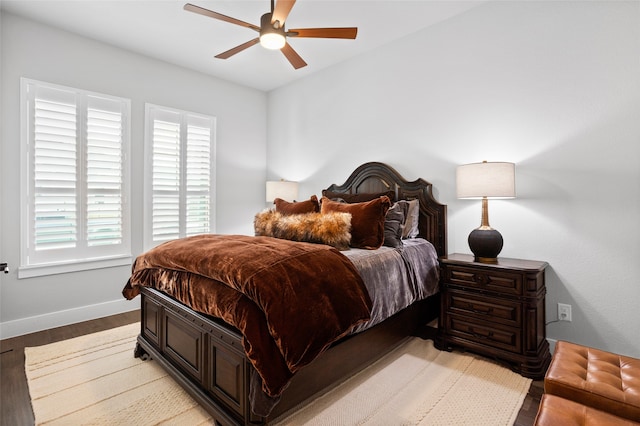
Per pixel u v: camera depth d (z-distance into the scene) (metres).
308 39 3.37
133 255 3.54
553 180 2.42
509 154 2.63
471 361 2.32
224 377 1.60
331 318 1.53
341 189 3.81
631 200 2.12
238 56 3.70
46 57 2.98
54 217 3.03
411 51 3.26
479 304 2.33
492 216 2.71
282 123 4.66
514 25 2.60
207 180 4.19
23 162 2.87
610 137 2.19
